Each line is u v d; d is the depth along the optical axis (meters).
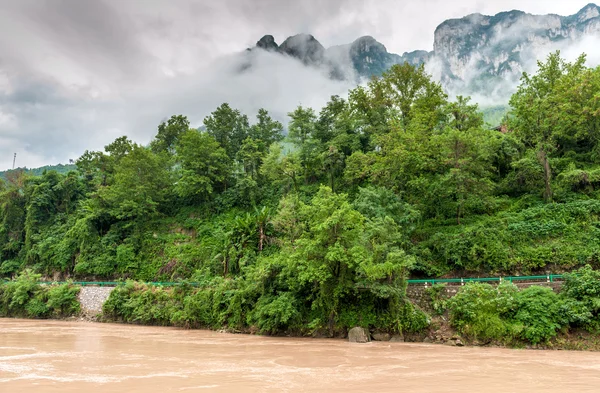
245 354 25.33
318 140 63.09
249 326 36.94
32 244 67.69
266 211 49.84
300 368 20.62
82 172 79.12
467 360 22.83
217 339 32.84
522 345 27.52
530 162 43.50
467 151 41.94
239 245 47.41
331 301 33.50
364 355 24.83
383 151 48.00
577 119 44.03
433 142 44.66
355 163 51.75
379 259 32.16
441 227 42.50
